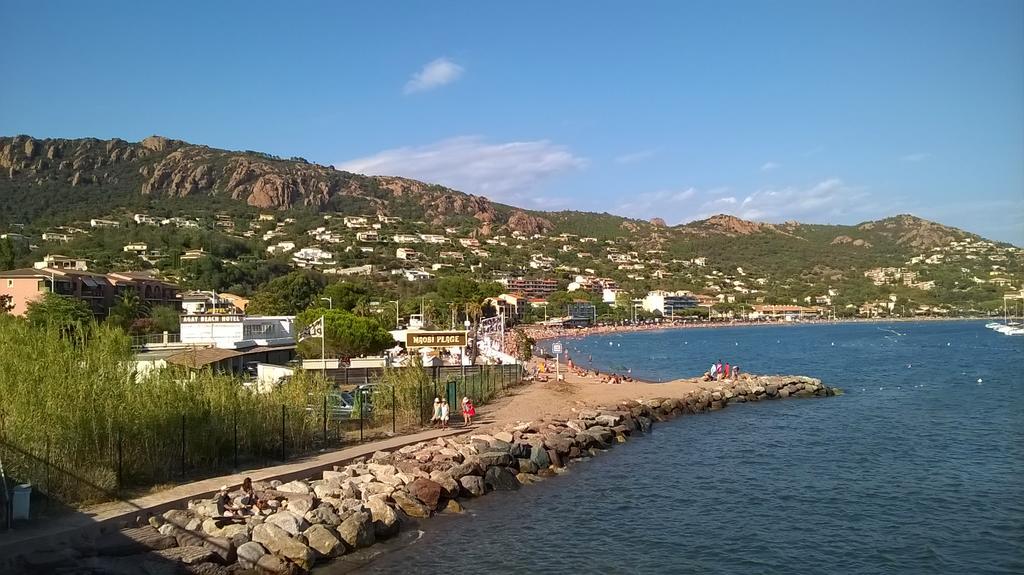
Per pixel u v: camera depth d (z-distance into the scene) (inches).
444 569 982.4
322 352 3080.7
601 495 1378.0
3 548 795.4
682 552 1075.3
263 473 1205.7
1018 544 1120.2
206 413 1230.9
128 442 1086.4
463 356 2974.9
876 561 1053.2
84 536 868.0
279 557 928.9
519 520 1208.2
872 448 1829.5
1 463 879.7
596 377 3408.0
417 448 1480.1
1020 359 4874.5
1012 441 1909.4
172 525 930.1
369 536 1060.5
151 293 5118.1
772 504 1327.5
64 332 1214.9
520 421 1910.7
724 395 2716.5
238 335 3090.6
